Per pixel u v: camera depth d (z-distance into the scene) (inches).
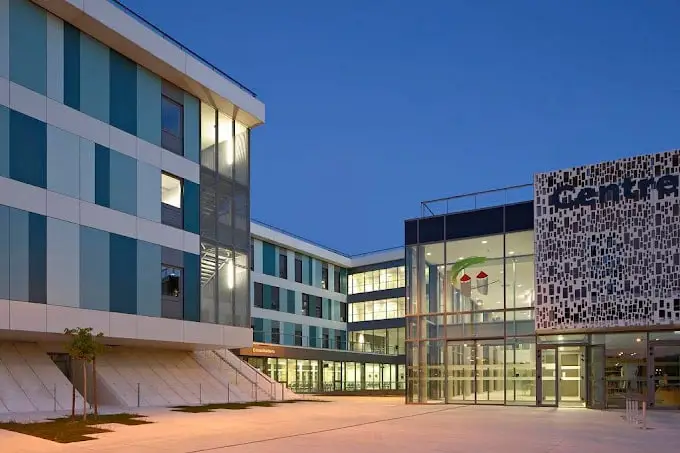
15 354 984.3
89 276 1018.7
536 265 1220.5
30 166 941.2
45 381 952.9
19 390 899.4
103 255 1049.5
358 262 2763.3
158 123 1200.2
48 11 995.3
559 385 1181.7
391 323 2618.1
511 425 806.5
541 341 1208.2
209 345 1278.3
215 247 1314.0
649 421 875.4
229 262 1352.1
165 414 888.9
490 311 1266.0
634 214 1148.5
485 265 1286.9
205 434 654.5
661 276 1111.6
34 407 880.3
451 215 1341.0
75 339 737.0
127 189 1112.2
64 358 1111.0
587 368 1163.3
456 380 1279.5
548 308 1195.9
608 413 1039.6
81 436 614.9
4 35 922.7
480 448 575.8
